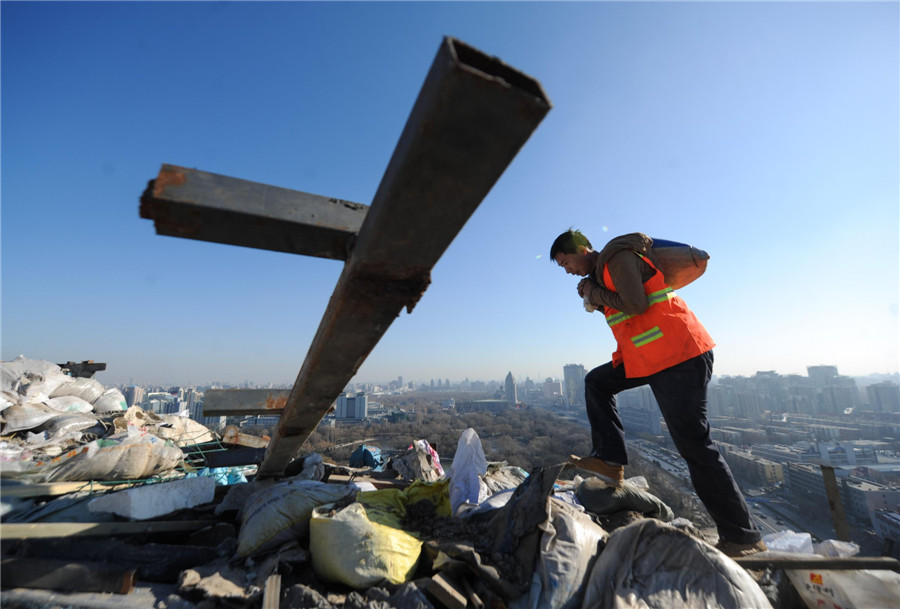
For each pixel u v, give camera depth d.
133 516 2.03
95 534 1.85
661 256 2.25
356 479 3.43
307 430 2.38
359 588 1.63
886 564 1.62
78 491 2.29
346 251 1.12
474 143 0.69
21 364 4.80
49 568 1.58
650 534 1.67
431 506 2.43
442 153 0.70
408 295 1.16
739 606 1.41
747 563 1.73
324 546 1.73
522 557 1.72
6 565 1.58
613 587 1.55
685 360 2.01
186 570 1.69
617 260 2.12
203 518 2.35
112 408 5.23
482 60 0.64
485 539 1.94
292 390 2.05
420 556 1.81
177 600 1.54
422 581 1.62
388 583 1.63
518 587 1.59
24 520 1.97
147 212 0.92
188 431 4.67
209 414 2.69
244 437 4.21
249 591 1.57
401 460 3.70
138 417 4.47
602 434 2.48
